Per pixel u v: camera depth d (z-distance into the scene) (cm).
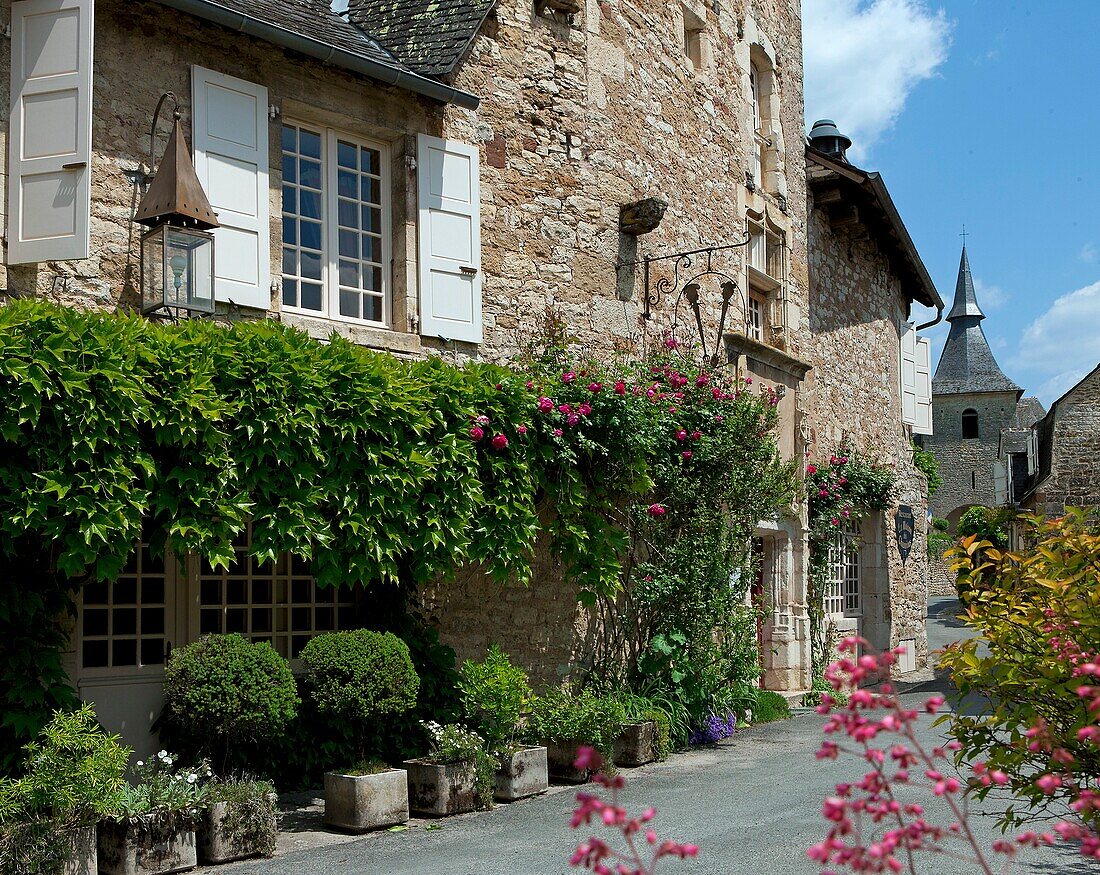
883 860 210
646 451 908
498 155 945
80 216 634
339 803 645
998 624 409
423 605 844
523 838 612
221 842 567
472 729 804
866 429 1730
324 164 842
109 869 537
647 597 962
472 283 894
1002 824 426
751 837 593
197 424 625
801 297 1443
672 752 936
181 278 681
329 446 697
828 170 1551
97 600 694
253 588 779
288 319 780
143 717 705
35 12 659
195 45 750
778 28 1457
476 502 783
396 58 902
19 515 563
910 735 222
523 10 984
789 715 1179
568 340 945
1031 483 2842
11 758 591
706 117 1230
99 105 696
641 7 1120
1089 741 345
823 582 1406
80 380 576
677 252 1145
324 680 659
